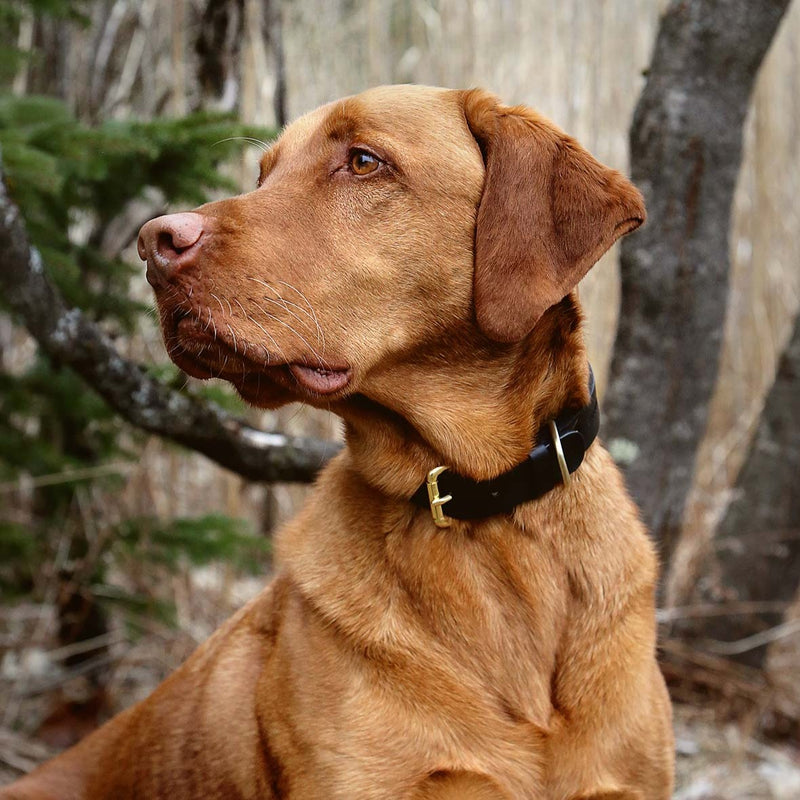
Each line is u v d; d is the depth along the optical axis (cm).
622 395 548
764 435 617
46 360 520
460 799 293
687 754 551
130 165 483
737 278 813
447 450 313
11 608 606
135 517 555
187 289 299
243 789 323
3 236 363
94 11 659
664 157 523
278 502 709
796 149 859
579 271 311
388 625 303
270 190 318
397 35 900
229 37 580
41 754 517
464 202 318
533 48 805
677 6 520
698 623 607
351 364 311
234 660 342
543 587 312
